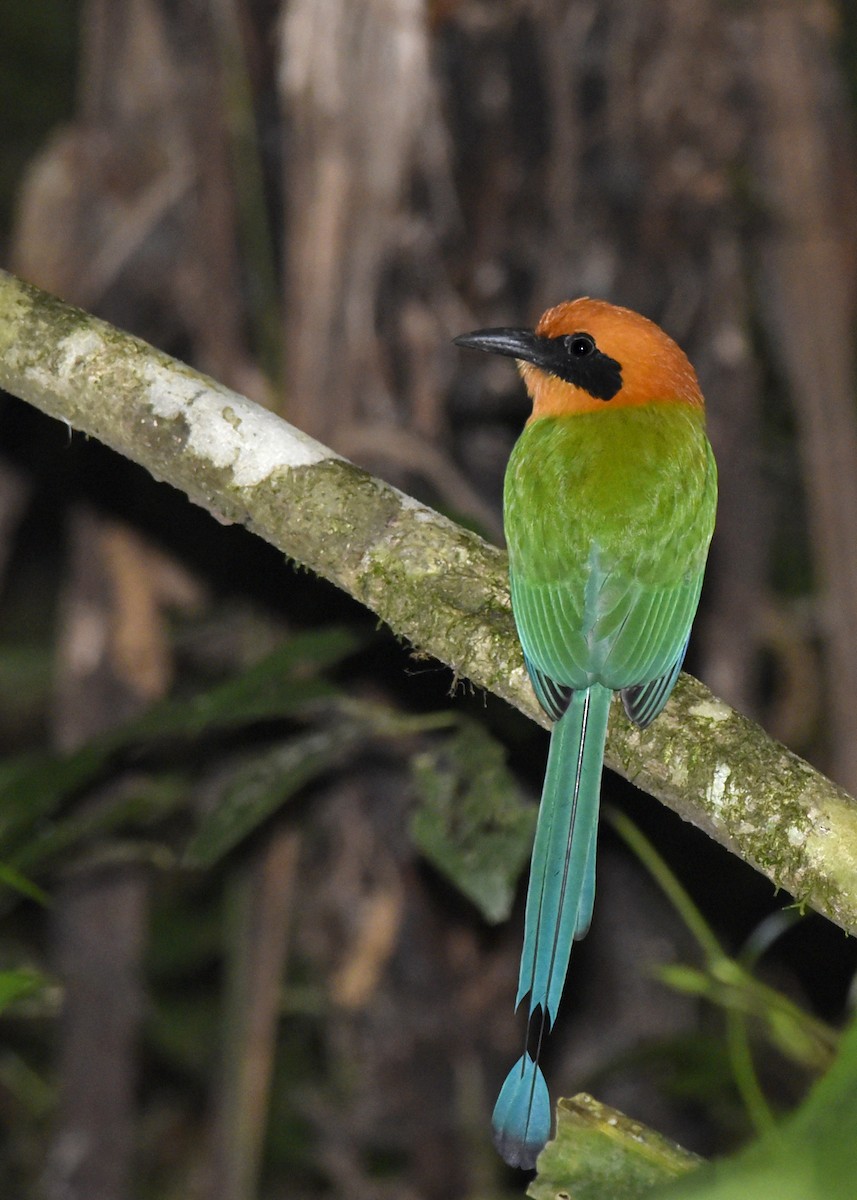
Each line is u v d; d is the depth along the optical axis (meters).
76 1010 11.24
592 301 8.83
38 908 13.11
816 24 11.52
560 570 7.60
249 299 10.90
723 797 5.80
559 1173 5.67
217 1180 9.96
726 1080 9.89
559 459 8.02
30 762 8.57
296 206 10.11
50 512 14.20
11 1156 13.70
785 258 11.49
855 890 5.39
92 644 10.91
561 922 6.67
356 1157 10.84
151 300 10.89
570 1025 11.13
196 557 11.00
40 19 14.82
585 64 10.66
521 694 6.93
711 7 10.93
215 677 11.67
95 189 10.91
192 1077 13.83
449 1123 10.68
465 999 10.62
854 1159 2.55
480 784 8.16
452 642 6.79
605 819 10.88
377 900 10.46
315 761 8.29
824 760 12.41
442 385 10.30
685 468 8.04
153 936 13.30
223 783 10.53
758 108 11.41
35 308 6.94
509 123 10.47
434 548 6.75
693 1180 2.77
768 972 12.35
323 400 9.99
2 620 15.23
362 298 10.05
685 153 10.84
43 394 6.87
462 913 10.55
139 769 10.49
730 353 11.21
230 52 10.66
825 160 11.47
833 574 11.27
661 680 6.29
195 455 6.70
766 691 13.45
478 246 10.41
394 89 10.07
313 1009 11.64
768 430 13.12
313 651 8.16
